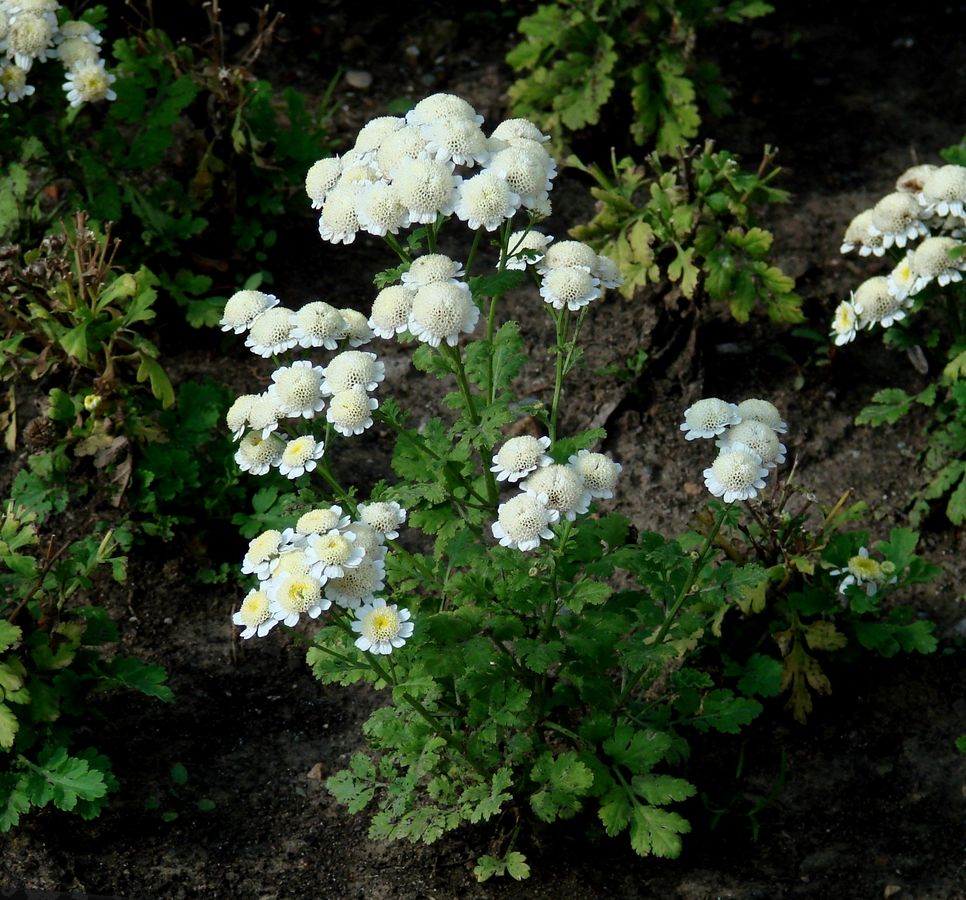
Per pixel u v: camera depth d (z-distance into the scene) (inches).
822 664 54.6
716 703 51.8
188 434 56.7
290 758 53.6
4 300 56.1
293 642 55.4
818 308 61.3
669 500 57.9
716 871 51.9
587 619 50.5
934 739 53.8
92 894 51.6
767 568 53.8
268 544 48.2
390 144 49.5
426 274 49.3
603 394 59.4
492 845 52.0
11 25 55.7
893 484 58.2
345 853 52.2
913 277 55.8
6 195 58.6
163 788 53.0
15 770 51.7
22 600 52.4
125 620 55.6
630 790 50.5
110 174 59.1
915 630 54.1
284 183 61.7
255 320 49.9
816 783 53.2
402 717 51.0
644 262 59.2
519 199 49.4
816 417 59.4
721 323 60.9
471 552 50.5
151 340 59.9
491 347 50.5
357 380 49.1
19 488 56.5
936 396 58.7
